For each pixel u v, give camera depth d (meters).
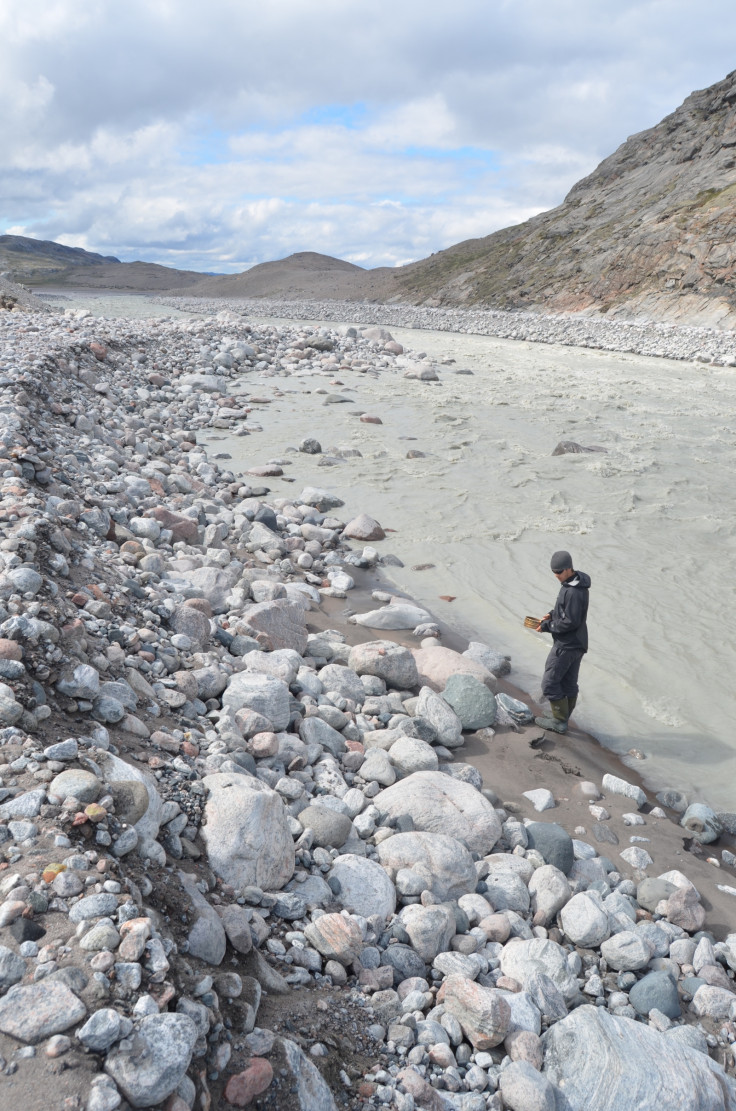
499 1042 3.33
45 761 3.60
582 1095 3.13
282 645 7.13
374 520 10.97
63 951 2.59
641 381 25.55
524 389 23.05
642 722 6.88
